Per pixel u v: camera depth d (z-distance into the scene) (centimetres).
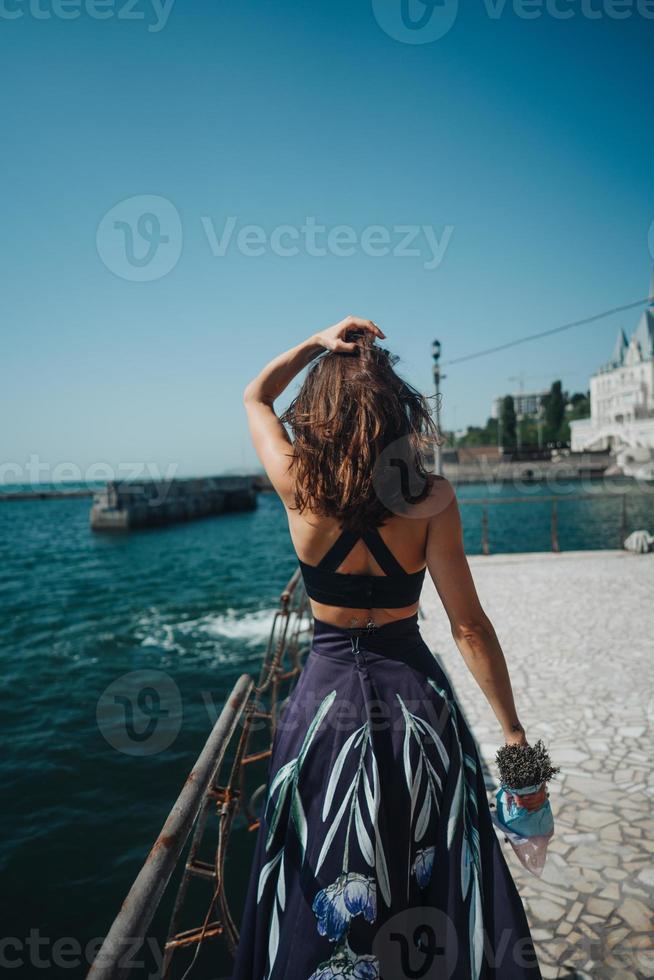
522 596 899
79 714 873
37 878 506
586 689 496
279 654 321
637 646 613
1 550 3744
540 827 123
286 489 125
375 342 131
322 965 101
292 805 115
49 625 1537
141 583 2228
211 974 349
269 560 2805
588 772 353
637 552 1281
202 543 3809
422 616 788
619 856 270
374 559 118
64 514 7331
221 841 159
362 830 108
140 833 566
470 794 121
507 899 115
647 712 440
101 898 481
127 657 1171
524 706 467
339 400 115
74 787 655
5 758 730
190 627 1412
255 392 147
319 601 125
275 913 109
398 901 107
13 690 1004
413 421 124
